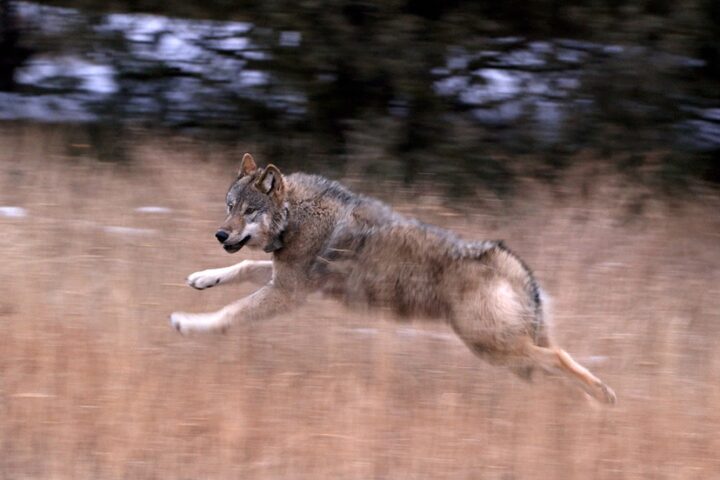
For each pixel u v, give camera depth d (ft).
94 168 99.81
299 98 109.50
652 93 104.32
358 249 63.67
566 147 105.60
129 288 70.08
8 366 59.11
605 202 92.68
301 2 104.06
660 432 56.49
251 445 54.19
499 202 96.53
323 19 104.63
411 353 64.23
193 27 111.75
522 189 100.22
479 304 60.34
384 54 104.99
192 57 113.91
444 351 65.36
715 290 81.87
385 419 56.49
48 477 51.06
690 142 108.17
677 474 53.42
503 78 111.45
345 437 54.13
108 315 65.26
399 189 97.04
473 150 105.09
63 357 59.88
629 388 61.52
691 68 106.22
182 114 114.32
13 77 123.44
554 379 61.05
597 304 71.97
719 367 64.13
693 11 101.40
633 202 94.53
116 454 52.19
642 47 103.19
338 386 59.47
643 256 84.58
